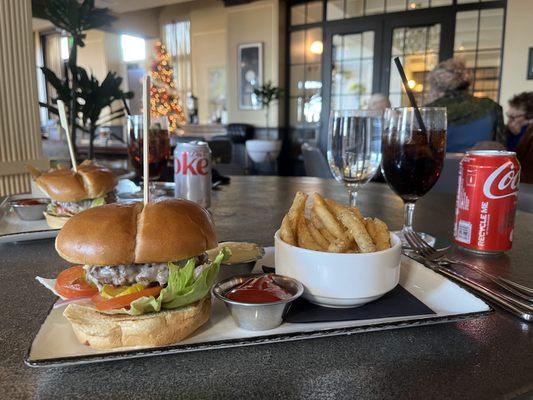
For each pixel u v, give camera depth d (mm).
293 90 7332
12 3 2678
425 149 884
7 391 432
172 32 9055
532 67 5070
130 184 1688
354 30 6422
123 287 545
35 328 568
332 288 572
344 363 487
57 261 867
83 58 9875
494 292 658
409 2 5895
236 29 7512
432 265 785
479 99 2725
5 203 1334
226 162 5348
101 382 449
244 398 424
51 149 5387
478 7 5375
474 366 479
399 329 565
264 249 839
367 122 1096
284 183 1932
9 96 2715
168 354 498
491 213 848
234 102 7824
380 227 633
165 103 7523
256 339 510
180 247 549
